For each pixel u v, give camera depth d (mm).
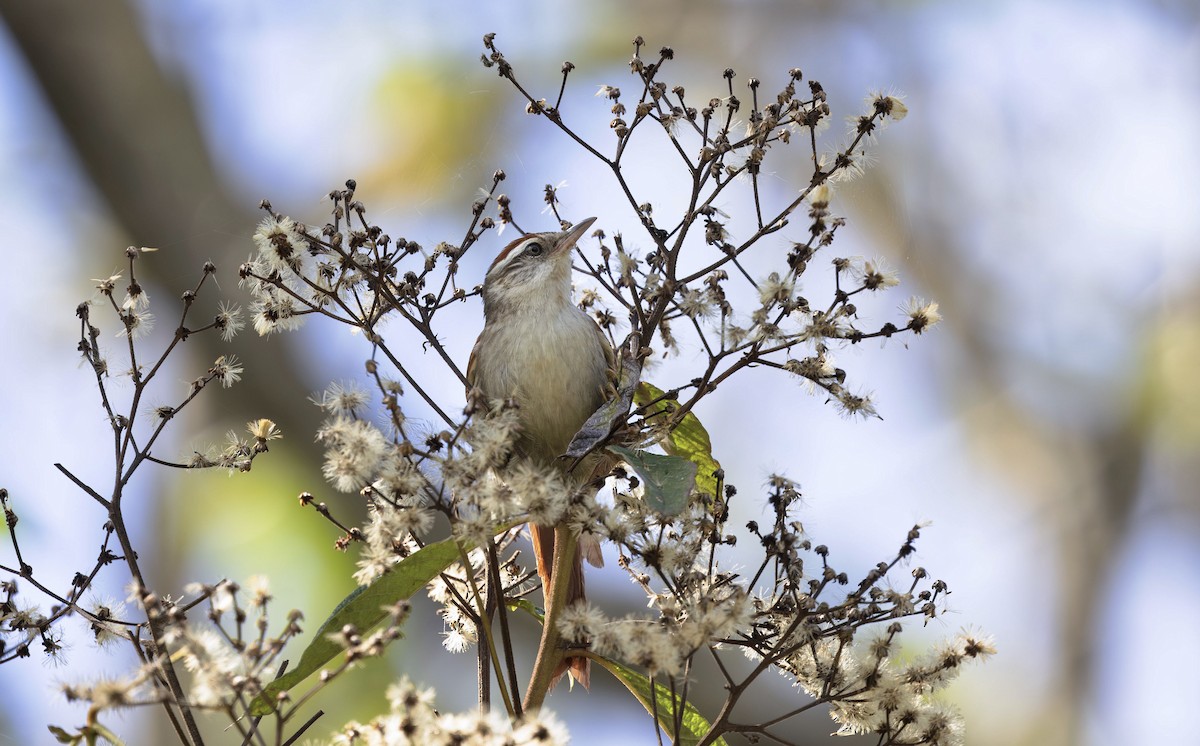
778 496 5887
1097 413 17328
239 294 14500
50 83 14742
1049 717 16156
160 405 6414
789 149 14719
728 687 5680
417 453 5617
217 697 4668
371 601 5797
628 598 12758
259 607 4855
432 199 14148
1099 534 16922
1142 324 17344
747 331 5961
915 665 5855
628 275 6328
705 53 16219
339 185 14555
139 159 14812
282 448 13828
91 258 14742
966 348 17172
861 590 5840
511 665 5746
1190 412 17062
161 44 15422
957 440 17062
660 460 5859
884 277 5977
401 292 6527
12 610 5863
